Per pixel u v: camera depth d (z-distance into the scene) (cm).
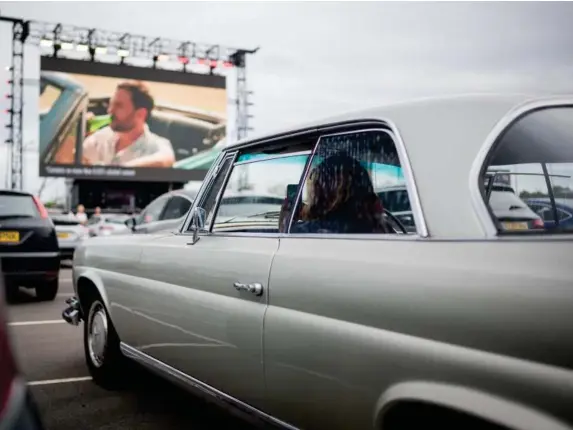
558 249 166
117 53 3562
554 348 156
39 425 127
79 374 487
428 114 221
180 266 324
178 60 3684
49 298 889
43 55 3497
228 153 333
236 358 273
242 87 3791
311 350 230
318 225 255
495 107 207
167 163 3816
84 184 4200
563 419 153
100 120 3644
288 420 248
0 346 125
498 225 188
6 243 812
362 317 211
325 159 262
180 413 398
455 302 181
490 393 169
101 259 432
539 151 204
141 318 364
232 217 311
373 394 204
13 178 3228
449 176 203
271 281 255
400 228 218
